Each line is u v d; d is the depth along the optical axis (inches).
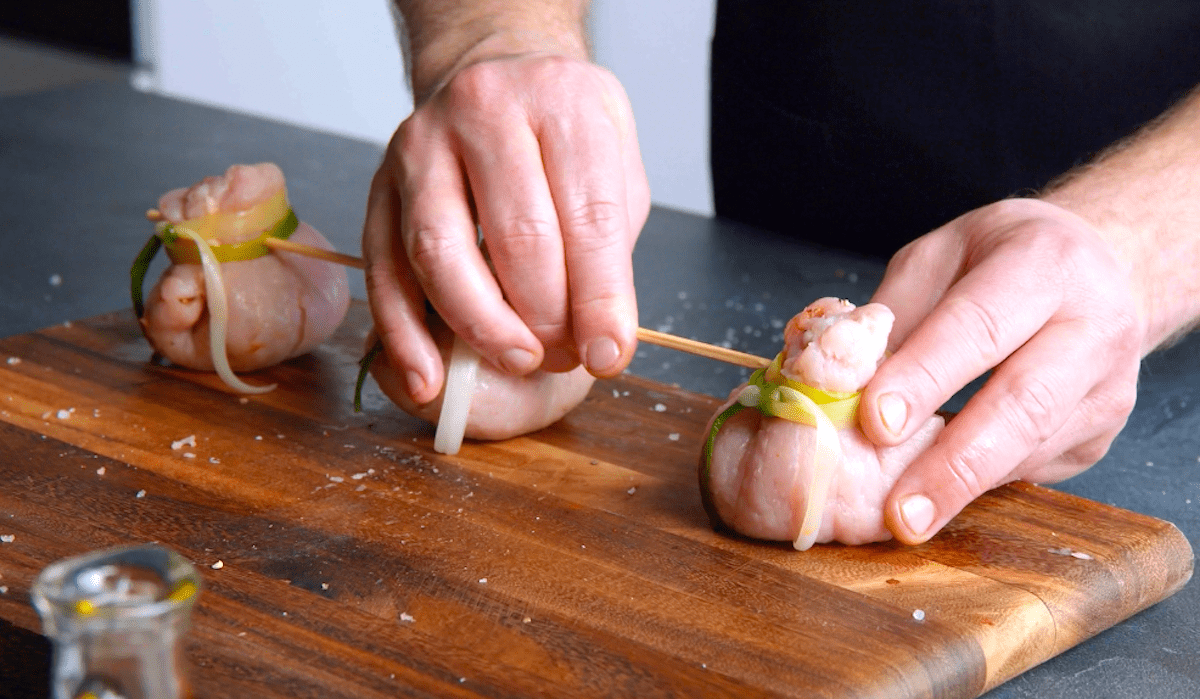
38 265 43.5
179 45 84.5
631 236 33.5
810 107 45.1
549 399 34.0
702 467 31.1
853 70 44.3
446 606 29.1
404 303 33.0
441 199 31.9
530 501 32.1
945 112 43.9
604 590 29.6
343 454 33.5
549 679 27.6
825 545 31.0
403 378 33.2
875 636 28.6
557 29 35.9
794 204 46.6
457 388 33.3
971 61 43.3
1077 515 31.8
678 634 28.6
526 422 33.9
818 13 44.1
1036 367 30.3
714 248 45.5
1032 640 29.0
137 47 86.7
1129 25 41.9
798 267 44.3
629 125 33.4
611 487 32.6
